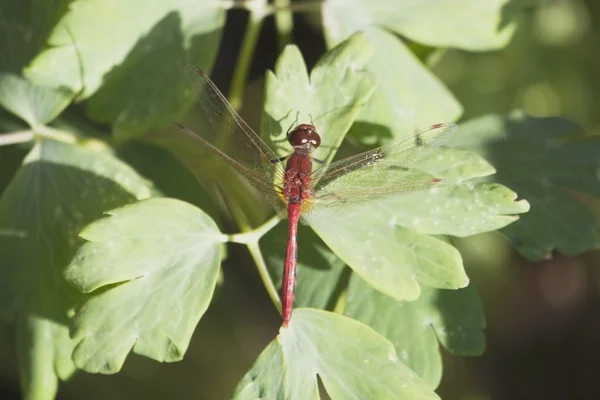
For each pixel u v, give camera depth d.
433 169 0.90
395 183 0.89
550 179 0.92
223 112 0.90
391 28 0.92
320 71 0.90
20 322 0.90
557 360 1.08
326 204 0.89
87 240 0.89
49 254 0.90
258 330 0.99
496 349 1.08
